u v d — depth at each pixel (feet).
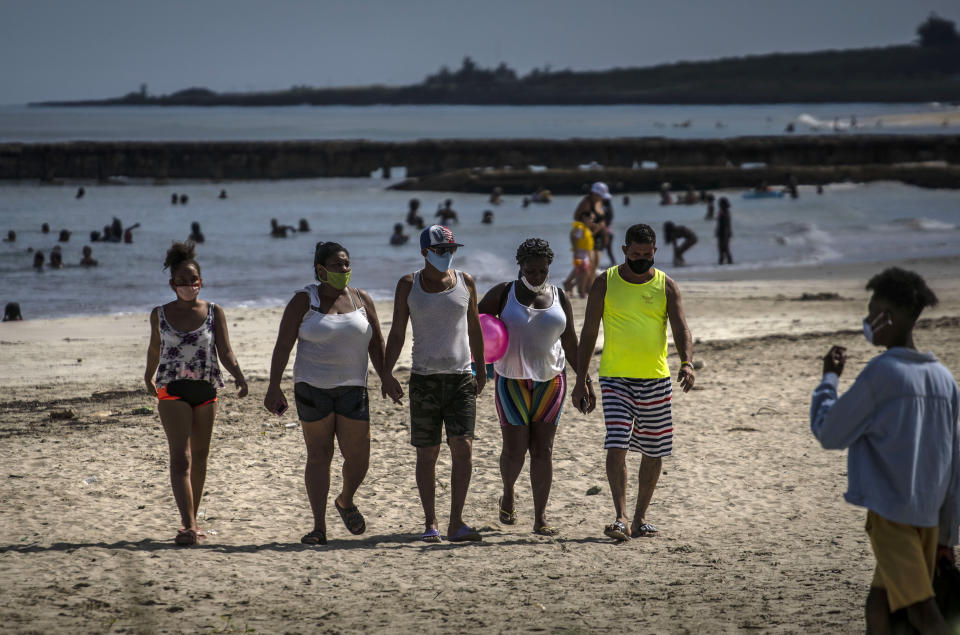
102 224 451.12
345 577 63.98
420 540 75.00
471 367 75.31
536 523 77.92
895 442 44.11
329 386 72.95
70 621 53.47
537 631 53.16
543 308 76.28
